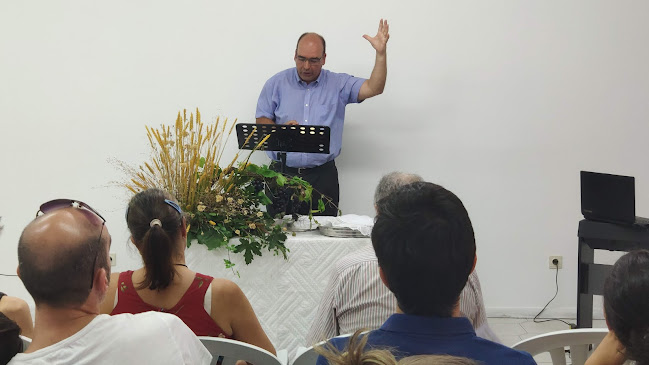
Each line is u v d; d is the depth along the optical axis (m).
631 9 4.56
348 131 4.73
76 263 1.32
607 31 4.58
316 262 3.15
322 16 4.62
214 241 3.04
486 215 4.73
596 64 4.61
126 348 1.36
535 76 4.62
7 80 4.61
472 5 4.58
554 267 4.75
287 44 4.64
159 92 4.66
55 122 4.65
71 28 4.59
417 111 4.69
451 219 1.22
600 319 4.73
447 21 4.61
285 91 4.52
